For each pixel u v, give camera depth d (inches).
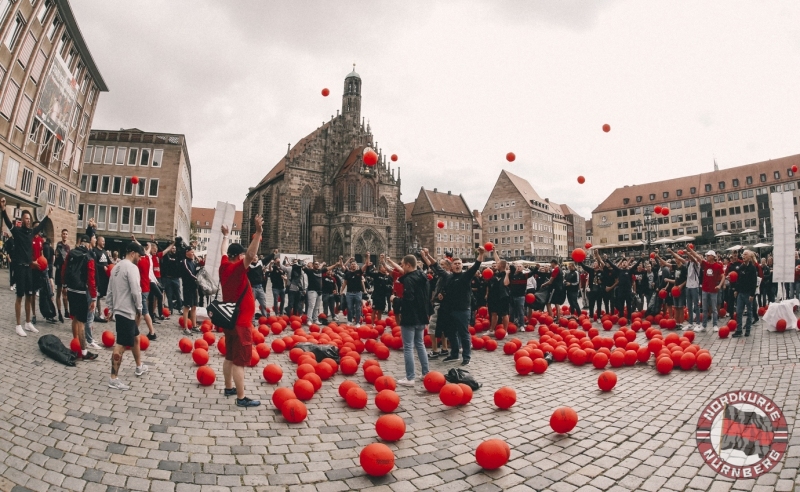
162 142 2036.2
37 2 1215.6
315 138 2955.2
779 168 3464.6
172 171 2031.3
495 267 557.6
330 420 240.1
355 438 217.0
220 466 181.3
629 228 4128.9
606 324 582.9
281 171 2925.7
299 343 388.2
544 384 319.0
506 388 262.8
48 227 1485.0
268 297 1165.7
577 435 221.0
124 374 303.9
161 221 2004.2
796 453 181.2
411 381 310.8
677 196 3905.0
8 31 1125.1
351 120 3068.4
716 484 166.4
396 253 3011.8
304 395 269.9
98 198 1968.5
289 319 587.8
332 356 363.6
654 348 390.3
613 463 188.5
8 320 444.8
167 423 222.2
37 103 1318.9
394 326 487.5
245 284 258.4
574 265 684.1
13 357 308.5
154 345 414.0
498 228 4084.6
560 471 182.4
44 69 1326.3
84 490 157.0
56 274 480.7
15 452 177.8
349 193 2849.4
